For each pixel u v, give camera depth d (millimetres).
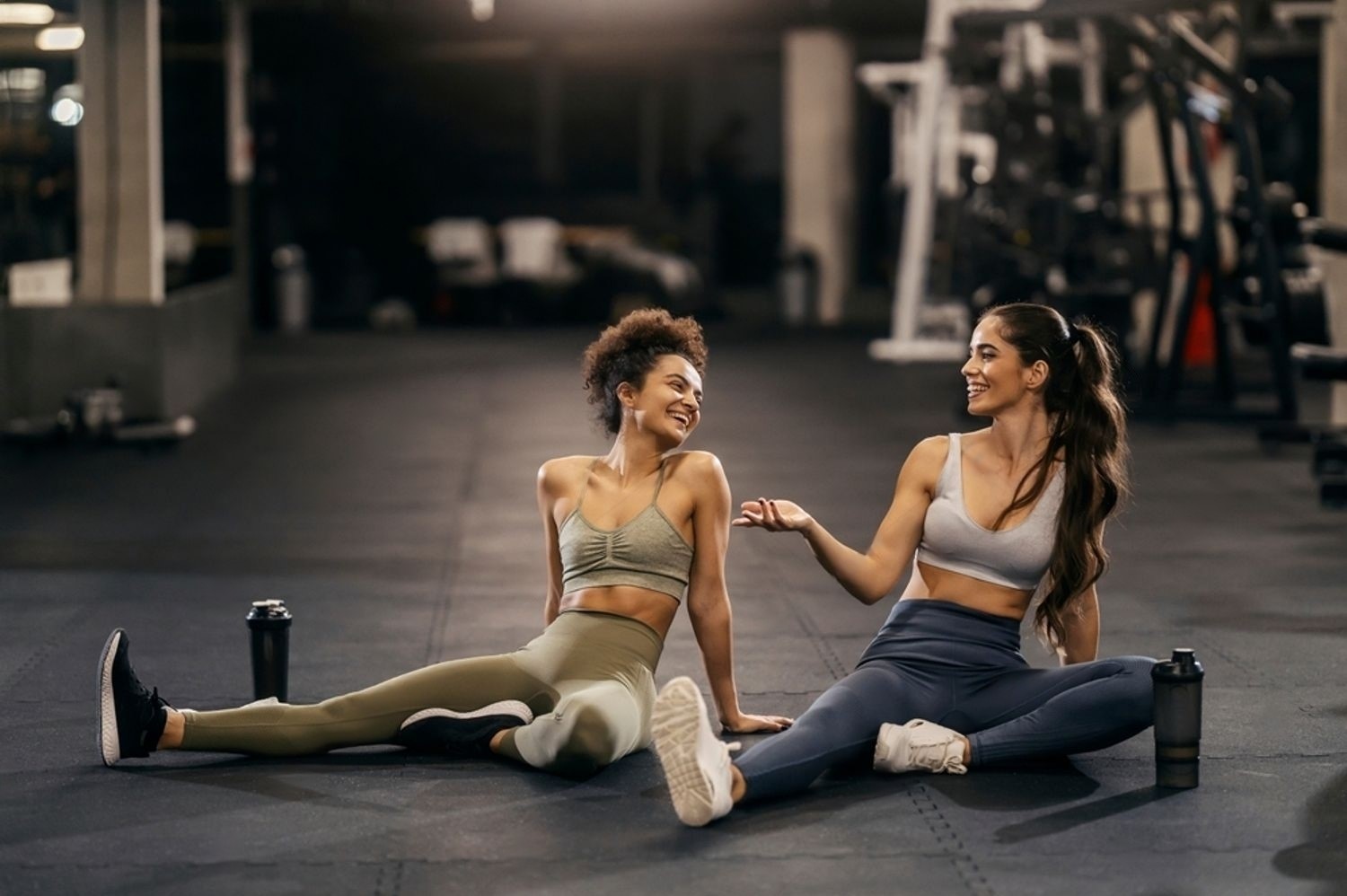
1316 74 25469
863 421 13281
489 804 4227
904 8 24203
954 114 18656
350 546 8180
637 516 4633
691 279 25188
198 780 4438
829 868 3811
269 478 10531
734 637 6195
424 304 26422
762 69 27906
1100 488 4512
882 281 27203
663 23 24422
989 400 4480
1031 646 6031
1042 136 15477
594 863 3838
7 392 12211
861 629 6332
